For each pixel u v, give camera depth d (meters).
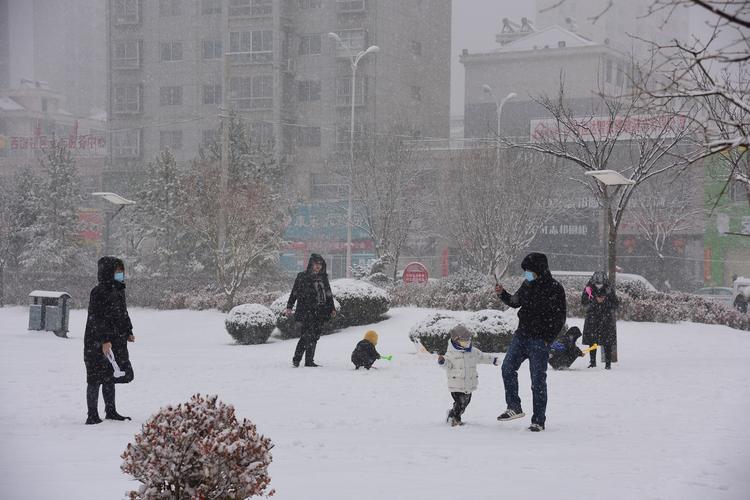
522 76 78.38
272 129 72.62
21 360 16.70
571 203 46.69
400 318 25.42
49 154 47.38
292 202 45.69
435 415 10.55
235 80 74.44
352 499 5.61
